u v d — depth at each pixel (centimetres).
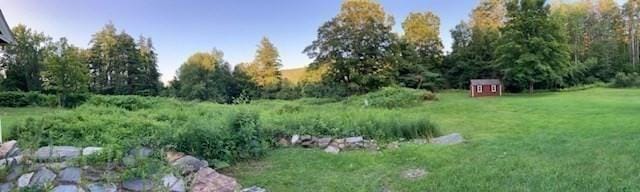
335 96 2933
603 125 920
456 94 2733
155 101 1906
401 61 3303
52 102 2388
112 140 646
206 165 547
